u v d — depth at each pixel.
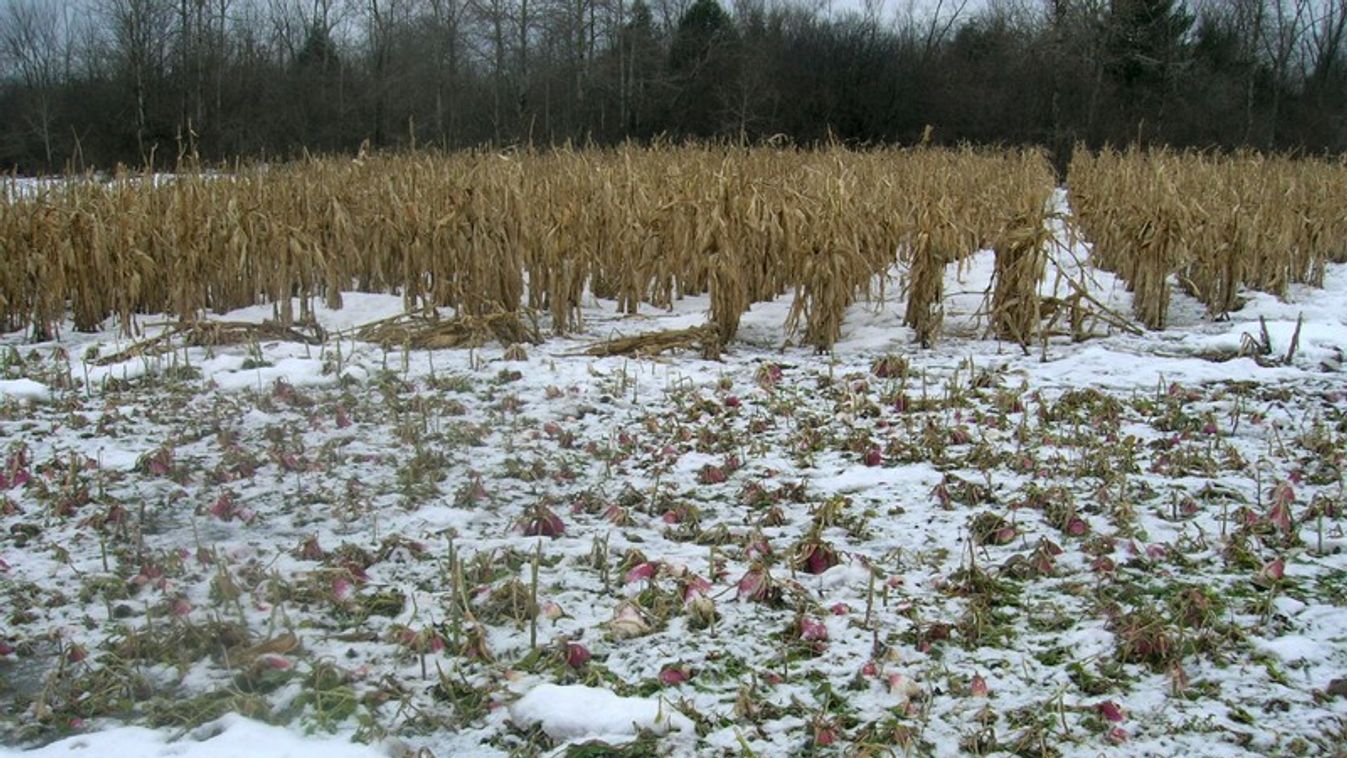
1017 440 5.66
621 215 10.16
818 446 5.64
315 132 34.78
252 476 5.14
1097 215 12.26
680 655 3.45
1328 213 12.27
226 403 6.38
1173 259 8.61
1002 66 38.47
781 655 3.43
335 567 4.00
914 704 3.15
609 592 3.88
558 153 13.41
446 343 7.87
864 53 38.19
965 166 17.34
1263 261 10.27
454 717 3.12
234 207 9.48
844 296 7.94
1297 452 5.45
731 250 7.93
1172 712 3.11
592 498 4.76
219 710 3.11
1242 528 4.40
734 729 3.01
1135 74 38.22
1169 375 6.93
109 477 5.10
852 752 2.88
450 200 8.77
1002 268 7.96
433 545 4.31
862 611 3.73
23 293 8.70
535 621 3.56
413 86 36.72
